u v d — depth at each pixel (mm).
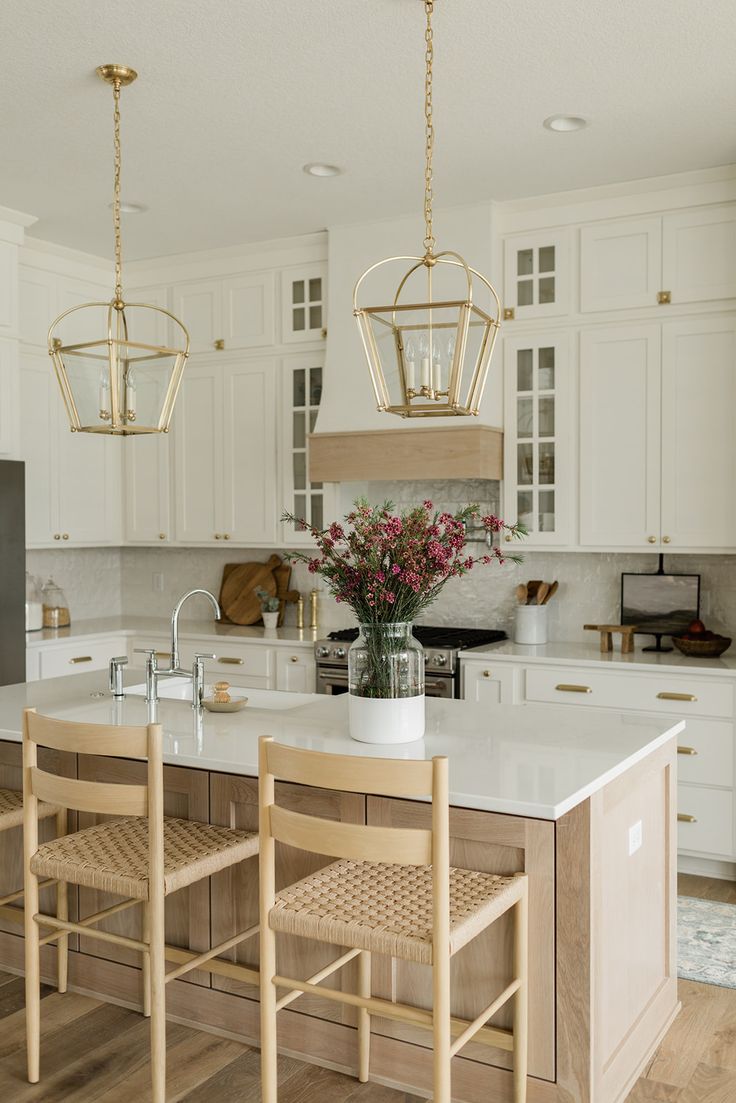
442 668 4691
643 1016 2754
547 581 5113
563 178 4367
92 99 3521
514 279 4758
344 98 3527
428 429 4727
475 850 2479
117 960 3062
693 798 4215
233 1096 2576
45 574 5953
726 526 4363
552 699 4488
